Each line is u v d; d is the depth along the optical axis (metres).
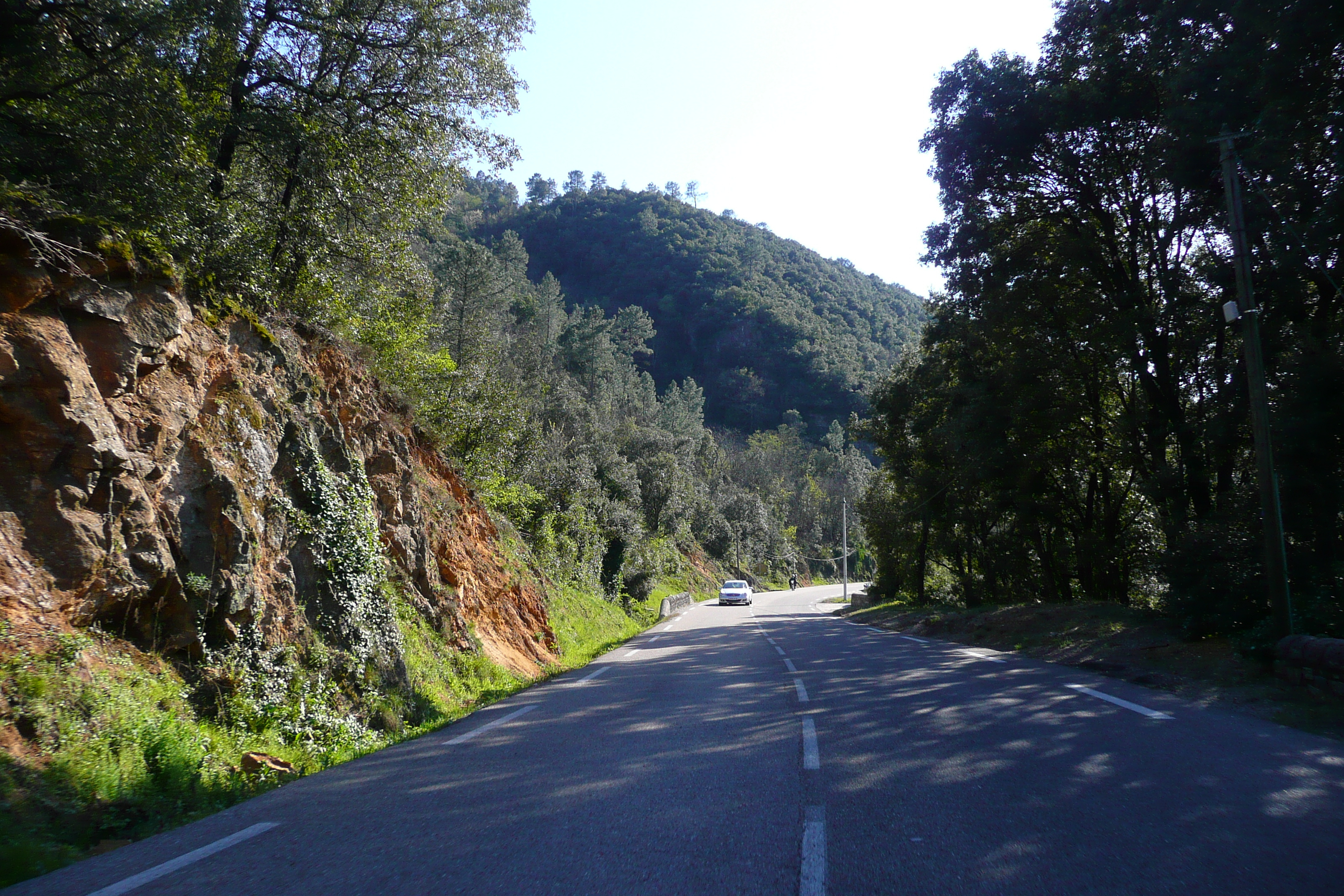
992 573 29.11
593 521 37.62
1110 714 8.10
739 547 86.31
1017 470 22.11
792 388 137.00
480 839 4.56
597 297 154.00
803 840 4.42
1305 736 6.97
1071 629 16.59
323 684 9.84
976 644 18.20
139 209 9.10
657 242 160.50
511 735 7.92
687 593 61.06
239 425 9.72
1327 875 3.78
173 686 7.69
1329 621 10.66
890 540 36.94
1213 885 3.68
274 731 8.52
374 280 17.44
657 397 123.62
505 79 16.61
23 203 7.71
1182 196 17.17
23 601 6.59
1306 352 12.25
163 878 4.06
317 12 14.20
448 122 16.39
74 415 7.32
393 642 11.85
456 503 17.84
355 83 15.52
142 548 7.82
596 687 11.98
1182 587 13.69
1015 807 4.94
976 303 21.95
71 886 4.00
